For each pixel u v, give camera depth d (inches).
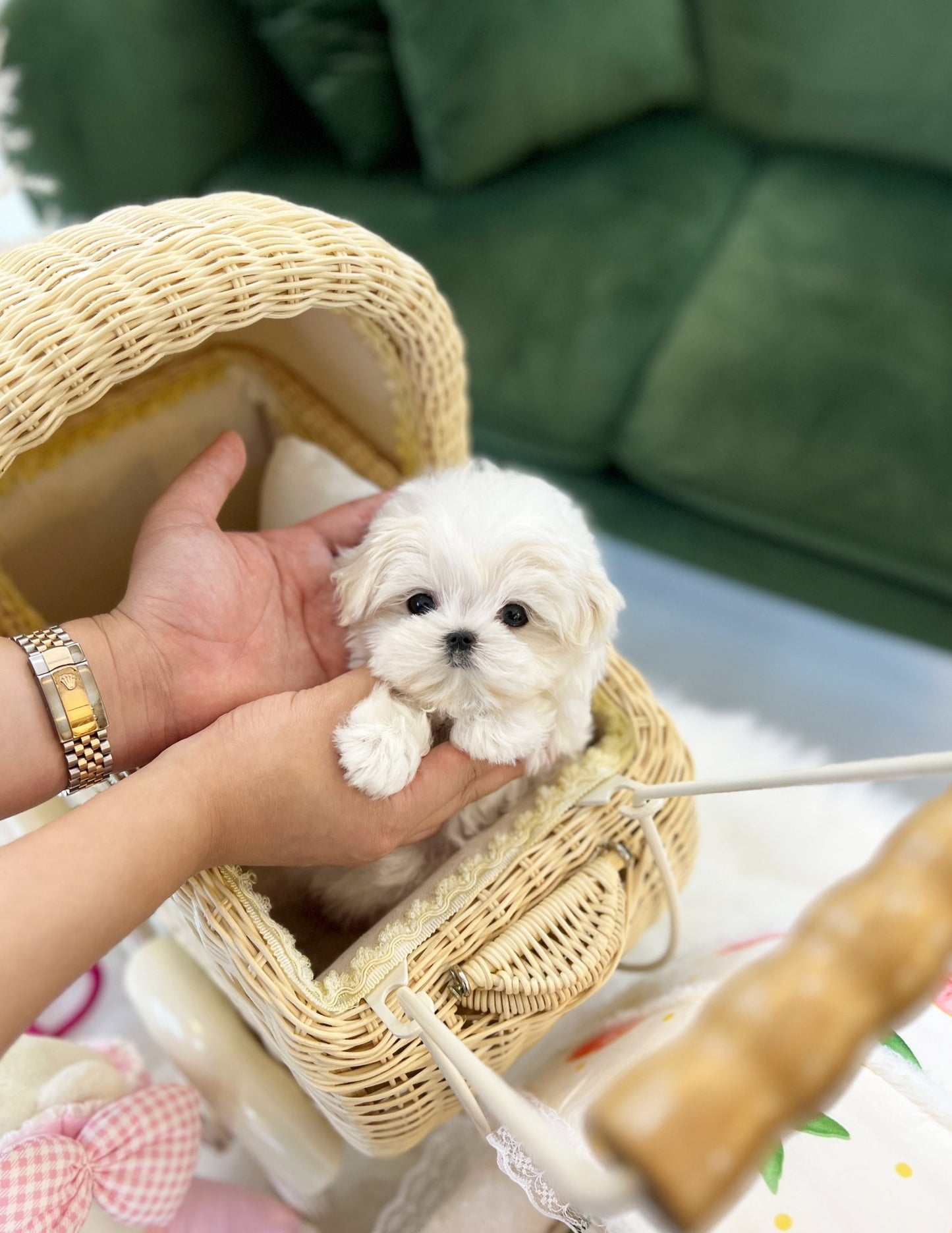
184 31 72.4
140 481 42.3
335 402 45.6
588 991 31.7
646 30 67.7
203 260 29.3
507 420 67.2
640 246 67.4
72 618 42.3
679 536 68.4
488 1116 32.4
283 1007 28.5
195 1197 40.6
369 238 33.4
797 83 69.1
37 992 21.6
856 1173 26.6
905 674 72.1
